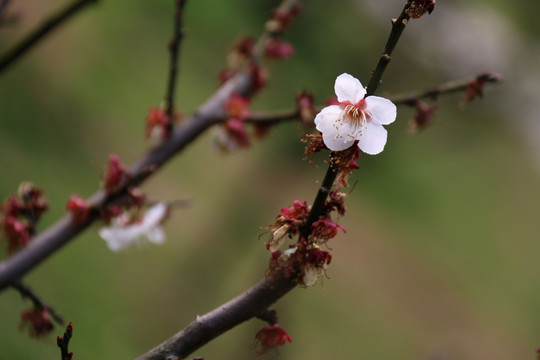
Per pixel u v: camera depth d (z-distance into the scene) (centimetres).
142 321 722
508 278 1234
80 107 961
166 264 831
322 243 161
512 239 1327
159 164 335
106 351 689
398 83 760
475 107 773
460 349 495
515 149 1198
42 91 945
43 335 281
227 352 588
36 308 281
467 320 1109
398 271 1119
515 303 1209
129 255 827
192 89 1056
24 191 291
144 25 1128
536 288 1238
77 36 1043
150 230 307
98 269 794
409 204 1261
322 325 921
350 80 157
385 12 855
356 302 1015
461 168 1393
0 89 901
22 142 866
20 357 603
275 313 173
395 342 975
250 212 716
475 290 1159
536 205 1412
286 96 820
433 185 1320
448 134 802
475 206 1346
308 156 161
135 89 1040
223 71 383
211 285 701
